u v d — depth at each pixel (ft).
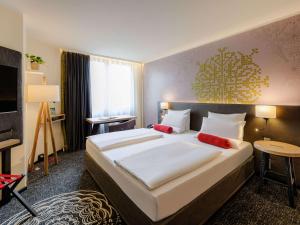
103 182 6.61
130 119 14.19
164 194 4.04
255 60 8.42
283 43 7.45
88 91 13.16
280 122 7.51
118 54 13.57
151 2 6.31
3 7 6.29
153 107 15.55
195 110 11.30
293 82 7.26
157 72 14.82
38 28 8.59
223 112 9.75
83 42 10.71
